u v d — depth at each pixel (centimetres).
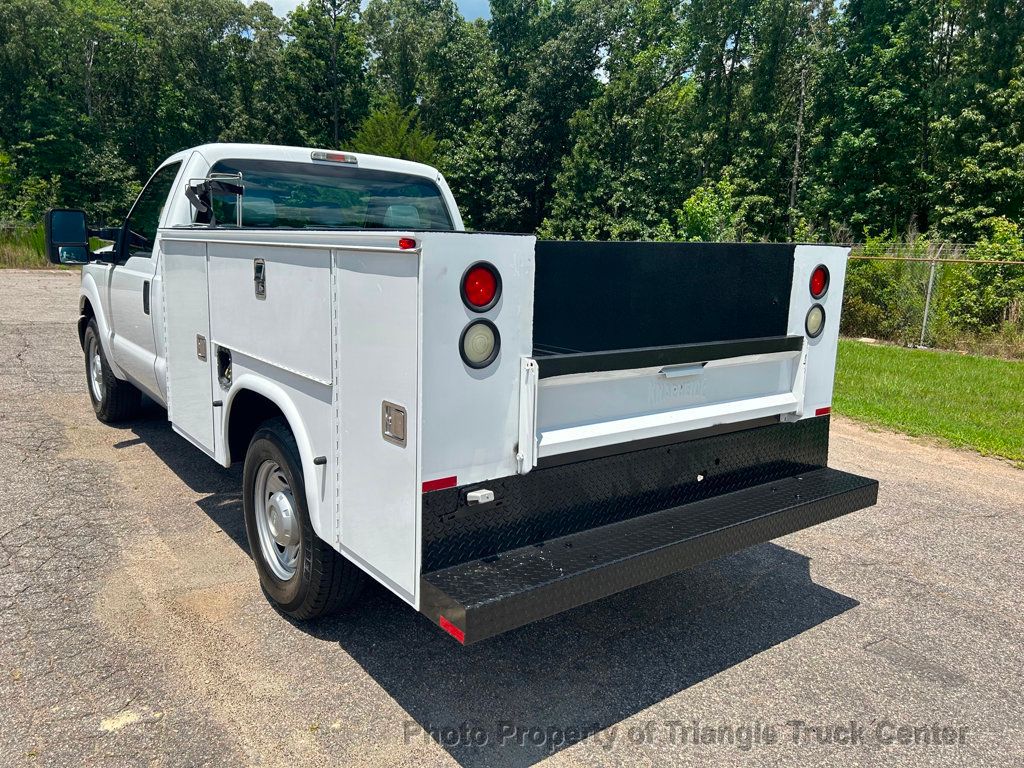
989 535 482
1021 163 2759
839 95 3438
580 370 263
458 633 219
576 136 4525
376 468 248
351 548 269
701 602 381
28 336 1095
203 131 5628
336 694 288
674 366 299
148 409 700
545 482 264
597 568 247
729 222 2005
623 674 312
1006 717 289
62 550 404
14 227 2658
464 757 255
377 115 4547
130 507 467
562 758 257
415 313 220
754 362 334
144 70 5588
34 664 299
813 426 365
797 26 4162
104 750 250
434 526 236
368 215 498
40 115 4969
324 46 5359
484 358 236
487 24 5644
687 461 314
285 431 320
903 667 323
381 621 346
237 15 5659
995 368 1126
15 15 5097
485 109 5134
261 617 343
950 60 3222
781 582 407
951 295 1426
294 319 288
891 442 716
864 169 3369
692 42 4566
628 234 4019
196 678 294
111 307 560
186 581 374
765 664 323
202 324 377
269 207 453
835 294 357
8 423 645
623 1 4647
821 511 327
